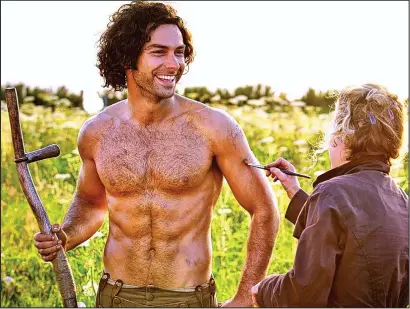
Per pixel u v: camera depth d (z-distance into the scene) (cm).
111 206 438
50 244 412
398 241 359
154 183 427
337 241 355
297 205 403
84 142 445
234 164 431
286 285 358
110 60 436
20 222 866
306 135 1073
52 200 841
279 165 430
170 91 419
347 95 375
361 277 355
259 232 438
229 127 430
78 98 1365
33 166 998
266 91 1434
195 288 429
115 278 436
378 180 368
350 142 371
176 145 427
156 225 427
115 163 432
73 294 416
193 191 428
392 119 371
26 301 693
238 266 691
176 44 420
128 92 435
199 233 433
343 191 360
